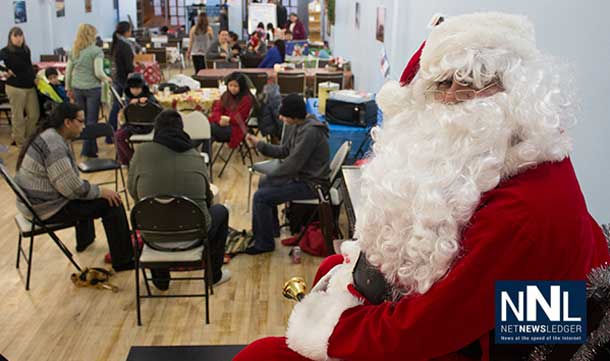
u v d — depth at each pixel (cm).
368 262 110
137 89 587
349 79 829
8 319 338
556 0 206
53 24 1088
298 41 1267
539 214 86
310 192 421
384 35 561
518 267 87
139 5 1900
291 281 142
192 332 330
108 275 386
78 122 376
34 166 363
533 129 88
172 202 313
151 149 348
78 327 332
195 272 401
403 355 95
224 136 603
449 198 90
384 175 101
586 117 186
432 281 92
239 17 1773
